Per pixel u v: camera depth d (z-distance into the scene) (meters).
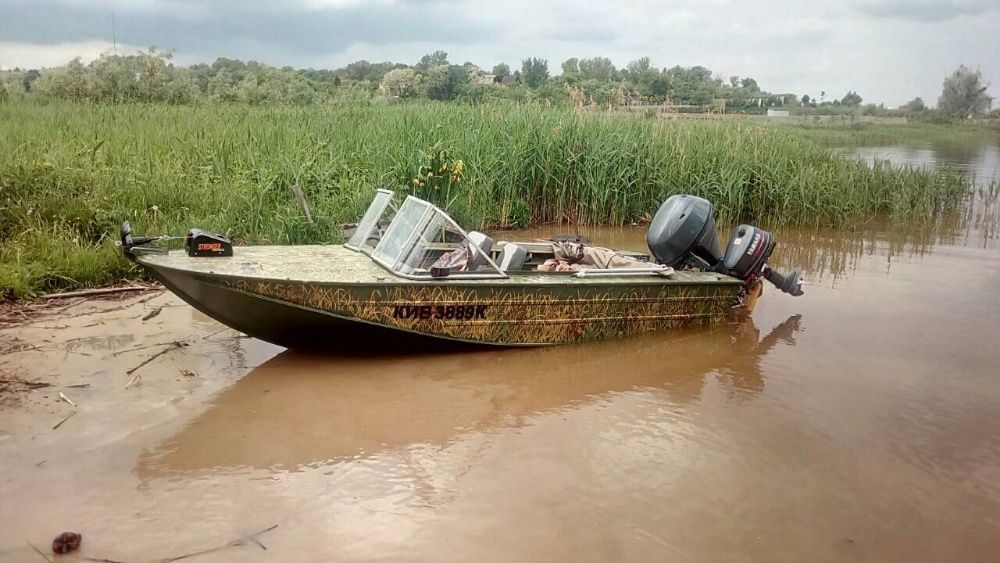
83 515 3.98
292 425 5.11
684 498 4.38
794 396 5.91
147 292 7.85
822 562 3.82
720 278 7.52
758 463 4.82
